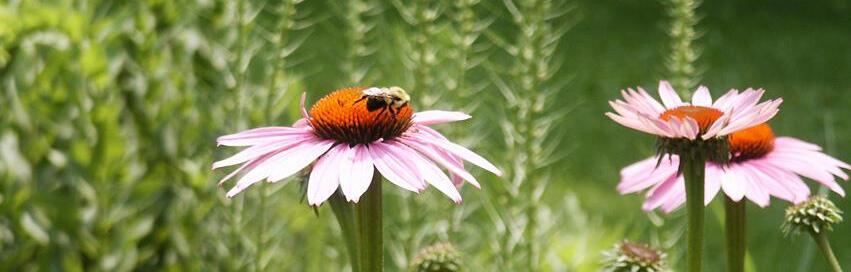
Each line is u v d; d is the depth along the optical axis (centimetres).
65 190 103
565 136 241
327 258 116
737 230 72
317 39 218
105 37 104
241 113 98
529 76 98
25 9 102
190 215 107
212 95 106
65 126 102
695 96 70
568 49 311
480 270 109
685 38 93
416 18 100
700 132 66
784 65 312
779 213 208
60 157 102
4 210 101
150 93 105
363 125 68
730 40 334
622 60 301
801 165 73
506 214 101
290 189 115
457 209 106
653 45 316
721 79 294
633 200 205
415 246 104
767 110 65
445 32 103
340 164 67
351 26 106
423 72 100
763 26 351
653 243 102
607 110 260
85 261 104
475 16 102
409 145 69
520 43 98
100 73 103
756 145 73
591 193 209
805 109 271
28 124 102
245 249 103
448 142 69
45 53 102
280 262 110
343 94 70
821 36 342
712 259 184
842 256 190
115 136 103
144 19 105
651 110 69
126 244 104
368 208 67
